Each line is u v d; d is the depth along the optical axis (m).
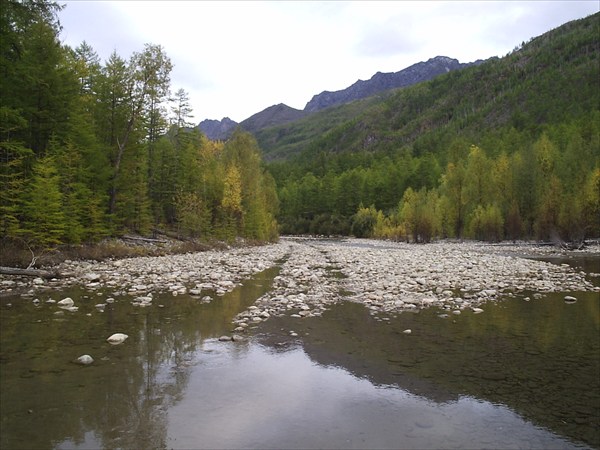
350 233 101.75
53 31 27.41
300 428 5.33
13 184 22.03
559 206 53.34
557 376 7.39
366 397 6.41
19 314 11.20
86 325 10.25
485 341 9.48
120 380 6.82
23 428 5.11
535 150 73.31
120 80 35.56
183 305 12.87
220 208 52.06
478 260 28.69
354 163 165.00
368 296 14.65
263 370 7.52
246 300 13.89
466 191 70.25
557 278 19.81
